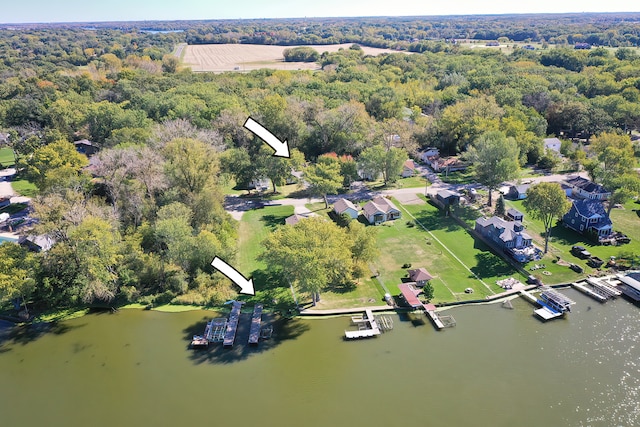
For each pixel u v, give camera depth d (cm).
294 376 4816
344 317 5709
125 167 7688
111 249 6003
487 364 4872
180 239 6319
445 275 6456
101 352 5272
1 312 6003
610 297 5891
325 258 5612
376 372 4819
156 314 5934
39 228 6028
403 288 5991
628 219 7888
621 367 4788
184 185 7594
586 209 7375
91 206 6600
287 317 5753
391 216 8288
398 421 4225
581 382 4612
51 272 6188
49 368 5050
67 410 4494
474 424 4172
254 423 4272
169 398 4597
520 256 6638
